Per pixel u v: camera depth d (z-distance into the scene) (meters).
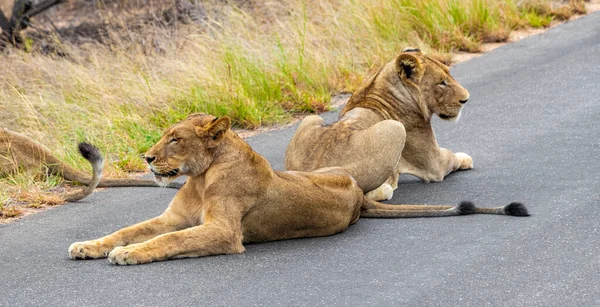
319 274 9.11
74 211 11.77
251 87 16.98
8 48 20.09
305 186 10.12
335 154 11.51
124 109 16.03
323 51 18.94
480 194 11.88
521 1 23.59
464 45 20.75
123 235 9.79
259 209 9.91
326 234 10.37
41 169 13.24
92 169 13.35
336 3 21.62
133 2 21.69
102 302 8.53
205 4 22.12
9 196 12.31
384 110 12.37
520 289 8.61
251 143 15.02
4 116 15.75
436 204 11.67
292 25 19.97
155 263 9.41
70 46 20.11
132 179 12.94
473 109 16.20
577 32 21.86
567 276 8.88
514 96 16.77
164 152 9.73
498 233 10.13
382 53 19.25
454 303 8.34
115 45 20.44
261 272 9.17
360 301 8.41
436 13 21.22
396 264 9.34
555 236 9.95
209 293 8.66
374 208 11.06
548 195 11.45
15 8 20.80
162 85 16.83
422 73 12.30
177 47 19.66
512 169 12.77
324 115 16.58
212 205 9.70
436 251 9.69
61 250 10.11
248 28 20.72
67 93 16.92
